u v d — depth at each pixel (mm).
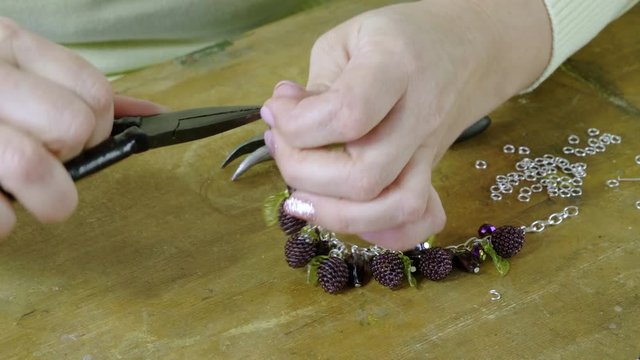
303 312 398
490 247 415
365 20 384
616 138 484
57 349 384
